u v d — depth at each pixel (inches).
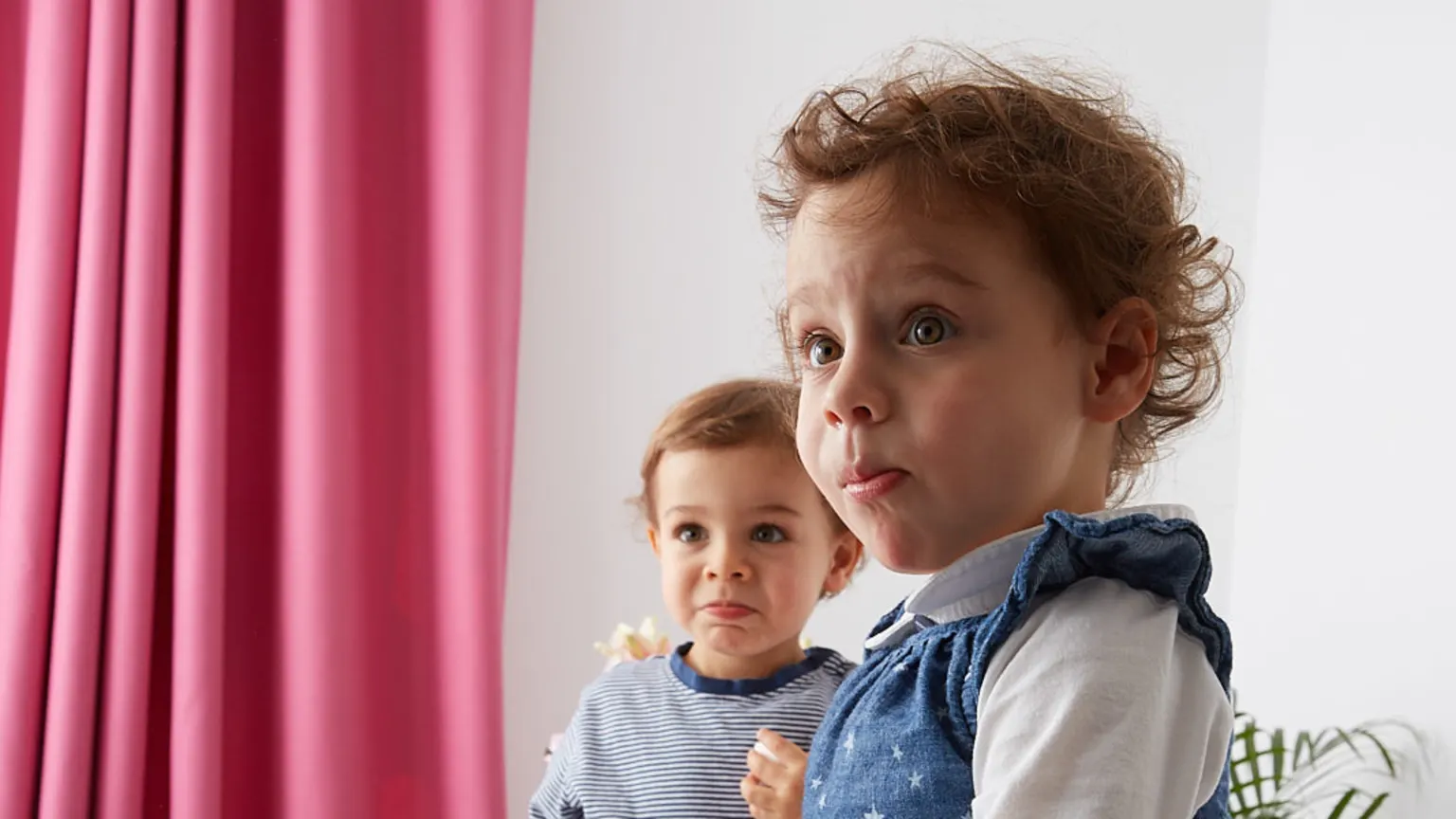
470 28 64.4
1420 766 61.1
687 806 46.1
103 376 60.6
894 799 25.2
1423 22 66.3
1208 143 78.5
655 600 79.1
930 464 24.3
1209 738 23.5
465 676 63.7
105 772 60.4
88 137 61.1
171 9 61.9
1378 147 68.8
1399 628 63.9
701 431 46.7
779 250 78.0
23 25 64.0
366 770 63.8
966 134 26.0
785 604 46.4
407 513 65.6
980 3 79.3
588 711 49.8
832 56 79.2
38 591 60.3
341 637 62.7
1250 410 76.7
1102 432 26.5
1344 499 68.6
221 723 61.7
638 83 79.9
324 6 63.2
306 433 62.6
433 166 65.2
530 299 79.1
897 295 24.7
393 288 65.8
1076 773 21.6
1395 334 66.1
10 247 64.0
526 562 78.8
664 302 79.5
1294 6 76.2
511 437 67.4
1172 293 27.8
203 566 61.2
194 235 61.6
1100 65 78.5
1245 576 75.7
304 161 63.1
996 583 25.3
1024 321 24.7
